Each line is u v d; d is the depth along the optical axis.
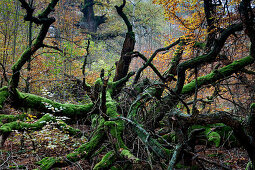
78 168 4.19
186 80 8.10
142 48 25.47
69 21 14.75
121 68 7.84
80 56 11.76
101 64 13.03
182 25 8.07
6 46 10.24
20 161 4.18
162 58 9.33
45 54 10.08
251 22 4.85
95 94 5.70
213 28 6.82
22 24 11.66
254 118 2.42
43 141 4.62
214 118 2.54
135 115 4.35
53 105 5.26
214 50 5.24
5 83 8.20
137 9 22.25
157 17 21.94
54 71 9.15
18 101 4.88
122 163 3.77
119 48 24.33
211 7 6.60
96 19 25.45
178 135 2.84
